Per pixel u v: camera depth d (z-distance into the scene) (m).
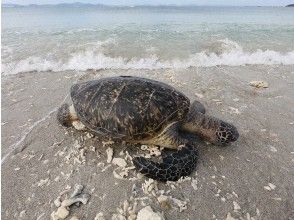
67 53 2.56
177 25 4.02
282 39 3.24
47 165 1.25
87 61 2.44
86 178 1.17
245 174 1.21
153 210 1.02
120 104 1.23
